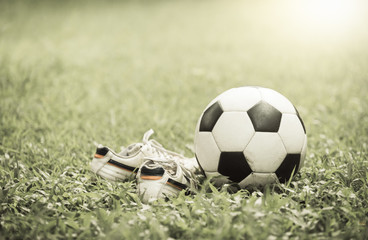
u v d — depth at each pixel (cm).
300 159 177
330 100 296
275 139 172
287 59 470
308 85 353
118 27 696
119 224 158
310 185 177
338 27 661
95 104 292
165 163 176
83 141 219
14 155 199
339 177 181
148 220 159
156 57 493
